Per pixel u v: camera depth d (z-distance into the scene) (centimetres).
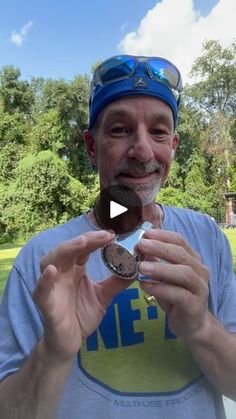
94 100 44
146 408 38
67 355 32
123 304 41
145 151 41
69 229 44
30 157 839
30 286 41
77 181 838
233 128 1185
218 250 46
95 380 39
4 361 39
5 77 1001
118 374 39
